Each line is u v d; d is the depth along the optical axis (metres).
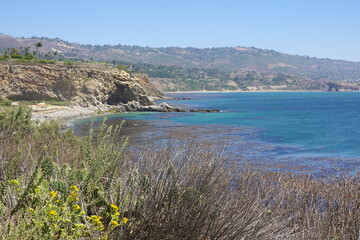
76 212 3.74
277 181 7.70
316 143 28.75
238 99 162.62
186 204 3.90
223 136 31.81
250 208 4.34
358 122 50.81
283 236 4.37
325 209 6.24
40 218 3.38
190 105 107.62
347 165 18.44
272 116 63.09
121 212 4.06
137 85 83.81
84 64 85.38
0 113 12.53
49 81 75.12
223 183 4.60
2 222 3.43
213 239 3.66
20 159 5.77
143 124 46.25
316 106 104.88
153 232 3.71
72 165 5.92
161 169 4.53
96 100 76.19
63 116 55.66
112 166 5.29
